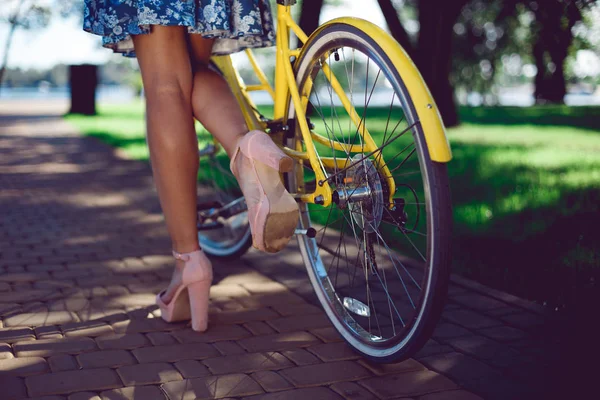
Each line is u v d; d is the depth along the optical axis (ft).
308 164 7.89
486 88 86.07
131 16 7.27
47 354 7.26
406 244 12.10
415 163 9.67
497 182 19.04
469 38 77.77
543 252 11.35
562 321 8.40
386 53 6.20
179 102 7.52
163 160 7.57
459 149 29.09
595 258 10.76
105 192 18.61
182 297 8.16
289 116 8.09
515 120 50.90
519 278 10.05
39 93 151.02
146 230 13.88
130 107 74.95
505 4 36.42
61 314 8.62
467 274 10.34
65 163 25.08
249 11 7.45
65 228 13.87
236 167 7.09
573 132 39.60
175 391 6.44
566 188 17.65
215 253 11.50
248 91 9.31
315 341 7.87
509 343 7.75
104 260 11.42
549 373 6.92
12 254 11.61
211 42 8.03
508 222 13.76
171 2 7.05
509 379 6.79
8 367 6.89
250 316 8.71
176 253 7.98
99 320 8.42
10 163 24.77
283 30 7.89
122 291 9.71
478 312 8.78
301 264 11.34
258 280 10.42
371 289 9.61
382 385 6.66
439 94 42.78
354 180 6.85
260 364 7.15
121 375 6.77
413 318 6.30
